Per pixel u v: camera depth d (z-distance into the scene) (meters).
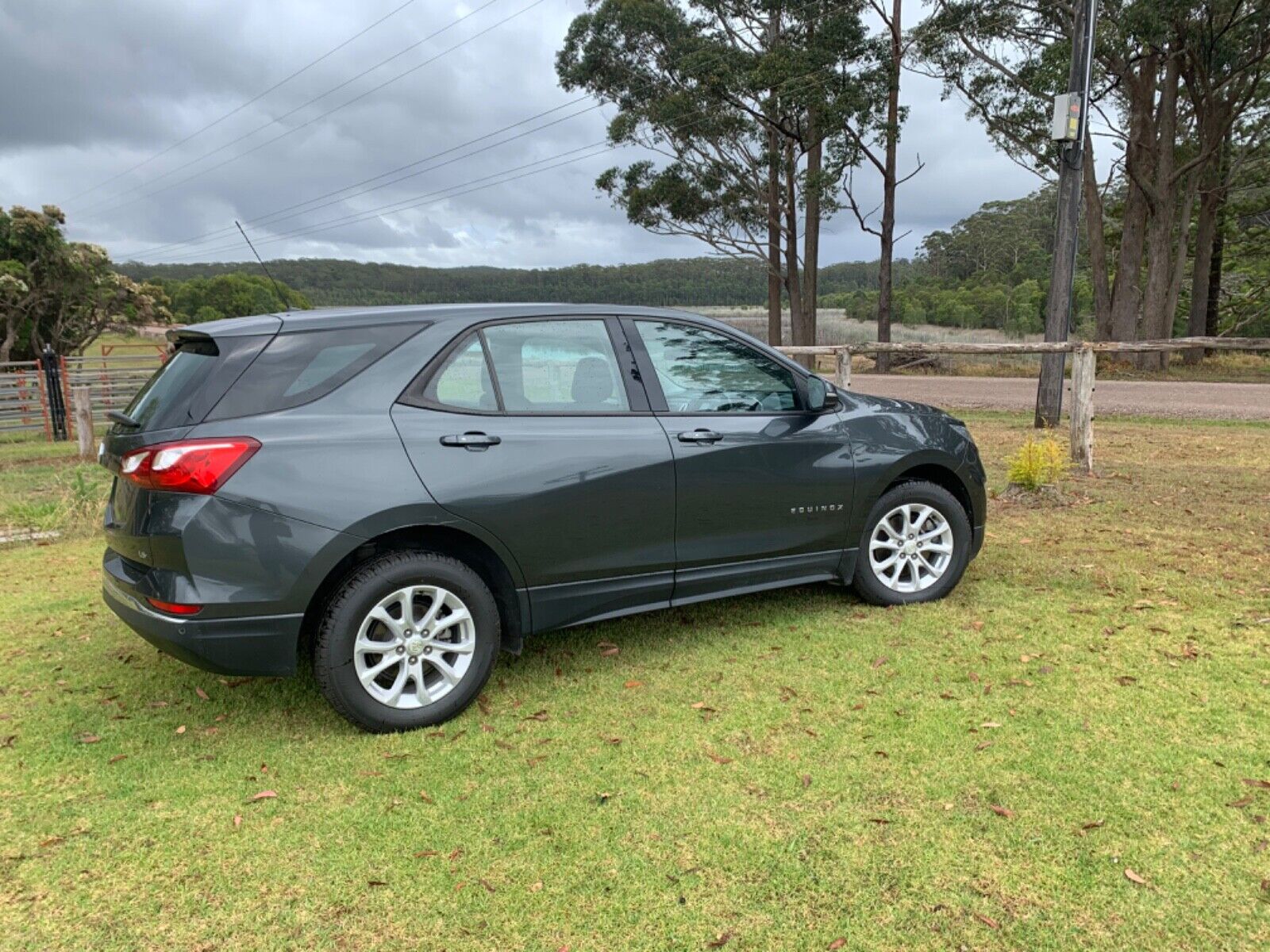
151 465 2.96
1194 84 24.72
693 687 3.66
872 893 2.28
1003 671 3.70
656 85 28.58
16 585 5.76
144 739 3.31
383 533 3.18
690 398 3.96
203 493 2.94
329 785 2.93
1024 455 7.35
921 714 3.31
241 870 2.45
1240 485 7.59
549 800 2.79
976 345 9.12
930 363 28.33
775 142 28.66
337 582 3.25
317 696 3.69
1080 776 2.82
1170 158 23.47
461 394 3.43
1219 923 2.13
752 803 2.73
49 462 13.91
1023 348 8.75
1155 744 3.01
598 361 3.77
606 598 3.75
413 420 3.29
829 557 4.37
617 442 3.66
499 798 2.81
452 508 3.28
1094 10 10.17
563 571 3.59
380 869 2.45
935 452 4.58
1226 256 38.81
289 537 3.02
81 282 35.56
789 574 4.27
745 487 4.00
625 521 3.69
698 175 28.81
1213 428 11.84
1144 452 9.60
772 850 2.48
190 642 2.96
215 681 3.88
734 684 3.68
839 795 2.76
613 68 28.53
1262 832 2.49
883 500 4.51
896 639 4.12
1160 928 2.12
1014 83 22.58
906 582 4.72
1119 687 3.50
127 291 37.12
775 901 2.26
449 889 2.35
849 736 3.16
